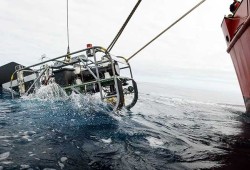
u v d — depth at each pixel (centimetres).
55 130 461
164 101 1353
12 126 467
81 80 719
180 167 332
